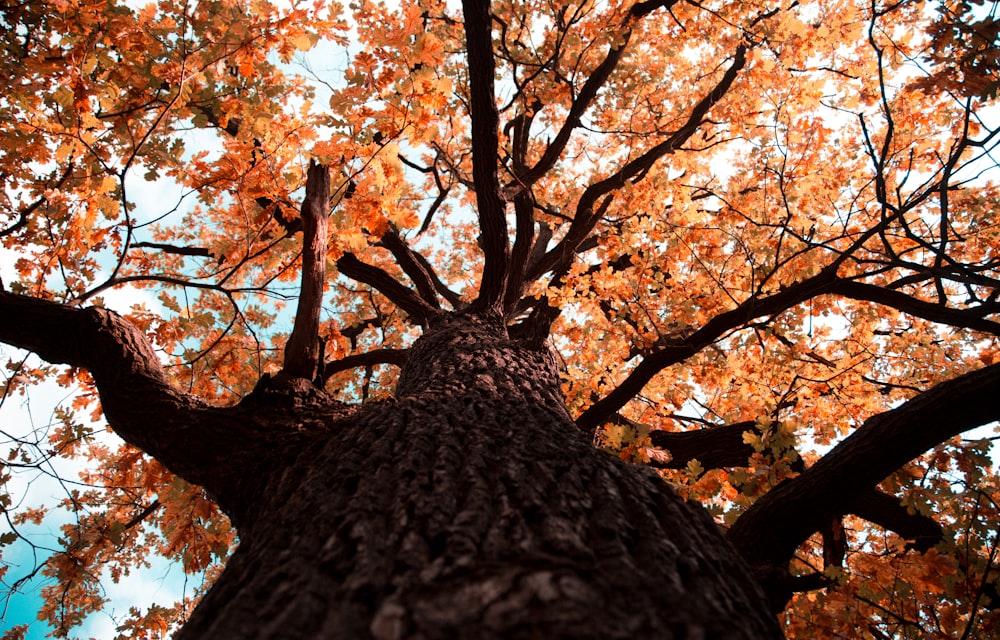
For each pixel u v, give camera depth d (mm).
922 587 2420
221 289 2979
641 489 1524
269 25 2496
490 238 3879
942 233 2510
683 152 5344
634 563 1086
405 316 6910
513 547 1090
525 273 5348
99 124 2467
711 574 1212
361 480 1496
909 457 2086
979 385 2080
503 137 4988
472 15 2953
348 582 1048
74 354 2664
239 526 2041
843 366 4020
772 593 1860
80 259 3232
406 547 1124
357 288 6883
